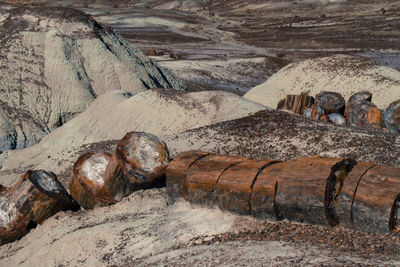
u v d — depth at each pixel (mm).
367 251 5477
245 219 6875
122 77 29016
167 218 7609
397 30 55656
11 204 8812
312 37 56250
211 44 55625
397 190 5785
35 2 90125
